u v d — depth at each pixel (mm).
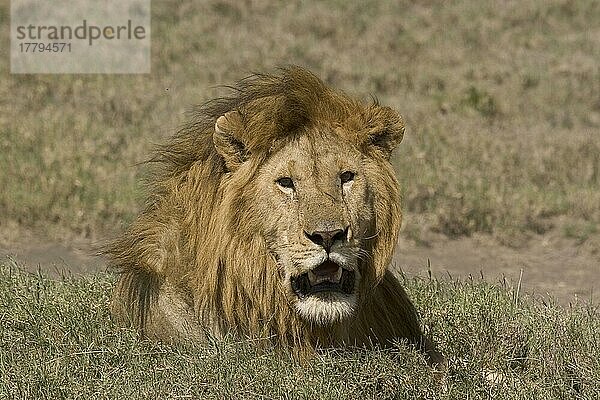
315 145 8180
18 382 7992
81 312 9664
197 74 26312
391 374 8180
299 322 8391
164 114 22406
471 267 15773
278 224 8086
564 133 23219
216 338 8625
